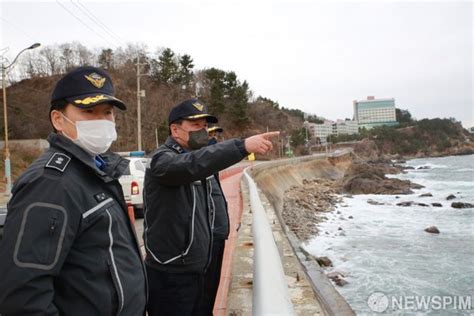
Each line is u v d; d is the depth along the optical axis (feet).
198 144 9.09
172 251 8.10
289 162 170.19
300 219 76.64
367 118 617.62
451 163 325.01
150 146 167.73
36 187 4.72
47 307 4.38
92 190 5.28
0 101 148.05
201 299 8.97
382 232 65.16
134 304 5.49
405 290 36.09
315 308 11.57
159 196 7.91
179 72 231.30
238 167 127.13
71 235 4.76
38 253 4.40
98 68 6.07
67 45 264.11
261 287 4.78
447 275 40.45
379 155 424.46
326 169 232.32
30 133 146.10
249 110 294.87
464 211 86.89
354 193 139.13
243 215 27.30
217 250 10.70
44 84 208.74
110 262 5.16
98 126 5.70
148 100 192.85
